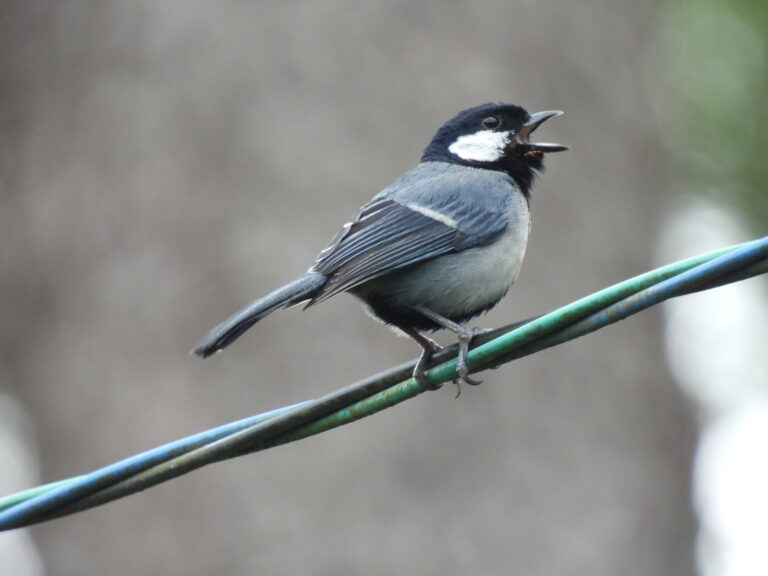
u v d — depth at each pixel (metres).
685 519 14.30
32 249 14.43
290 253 13.27
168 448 7.33
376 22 13.94
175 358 13.29
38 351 14.23
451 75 13.98
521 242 9.59
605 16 15.21
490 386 13.30
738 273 6.37
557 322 6.82
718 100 17.36
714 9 17.50
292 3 13.89
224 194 13.57
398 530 12.66
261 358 13.03
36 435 14.21
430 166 10.24
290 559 12.55
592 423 13.63
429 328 9.46
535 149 10.38
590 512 13.27
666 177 16.69
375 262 8.91
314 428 7.27
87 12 14.54
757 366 16.42
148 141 13.89
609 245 14.48
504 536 12.86
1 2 15.13
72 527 13.34
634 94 15.44
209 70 13.84
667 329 15.09
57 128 14.52
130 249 13.71
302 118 13.63
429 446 12.93
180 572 12.75
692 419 15.29
